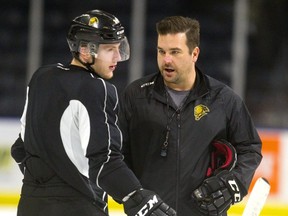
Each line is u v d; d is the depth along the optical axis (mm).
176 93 8352
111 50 7340
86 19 7262
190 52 8039
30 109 7387
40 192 7203
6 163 17750
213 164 8344
